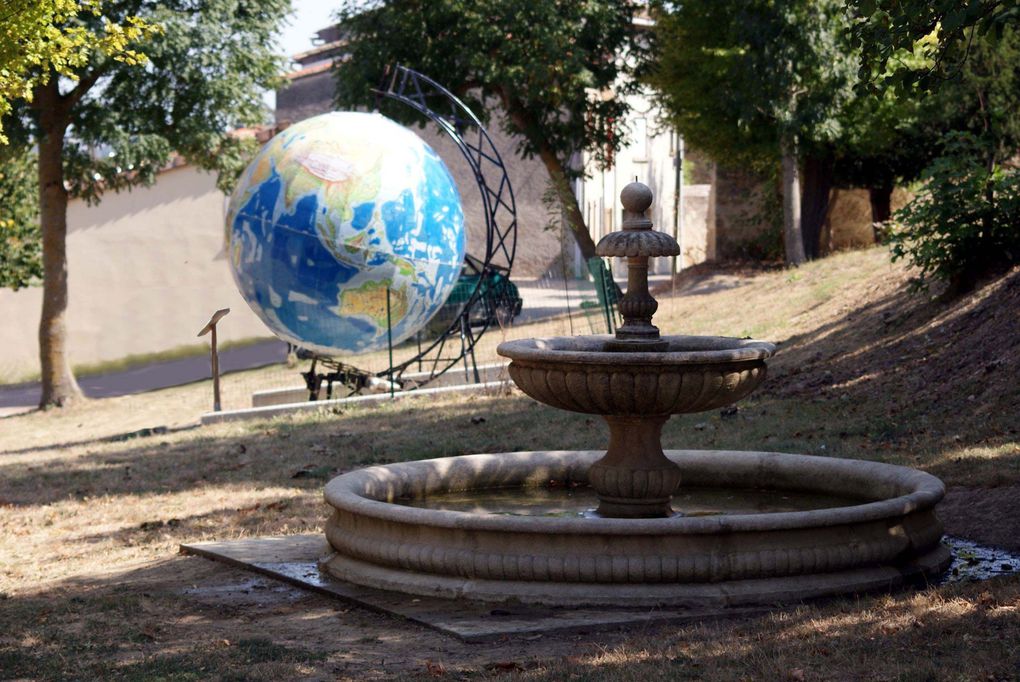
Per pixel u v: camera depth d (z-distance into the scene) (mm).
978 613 5949
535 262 42469
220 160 26922
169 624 6988
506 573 6984
